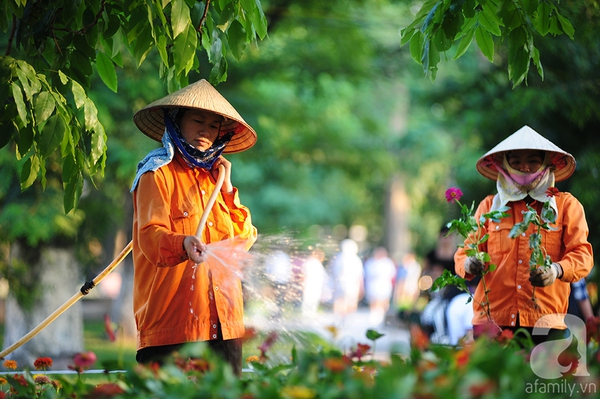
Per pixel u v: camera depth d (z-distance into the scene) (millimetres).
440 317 15125
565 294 9336
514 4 8562
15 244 21656
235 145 9266
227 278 8078
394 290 42031
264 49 25594
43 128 7723
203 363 6395
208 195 8359
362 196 63469
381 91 46938
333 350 6434
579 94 19938
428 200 55031
